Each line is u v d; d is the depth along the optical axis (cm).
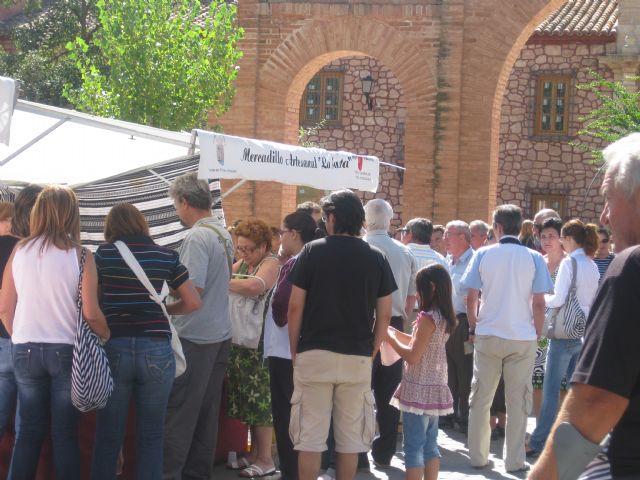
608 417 291
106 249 610
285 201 1692
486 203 1593
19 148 761
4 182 785
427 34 1599
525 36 1617
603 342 293
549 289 816
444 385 695
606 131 1688
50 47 2678
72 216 586
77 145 806
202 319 692
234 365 792
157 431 611
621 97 1695
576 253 877
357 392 637
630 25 2786
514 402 823
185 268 628
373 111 3105
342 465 640
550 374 887
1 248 659
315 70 1706
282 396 736
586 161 2922
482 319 825
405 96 1616
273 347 734
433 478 708
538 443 896
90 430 680
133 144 816
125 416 605
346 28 1631
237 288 756
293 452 738
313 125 3141
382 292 648
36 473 629
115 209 621
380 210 841
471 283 837
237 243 787
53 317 579
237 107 1677
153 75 1476
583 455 293
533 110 2973
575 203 2952
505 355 817
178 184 711
